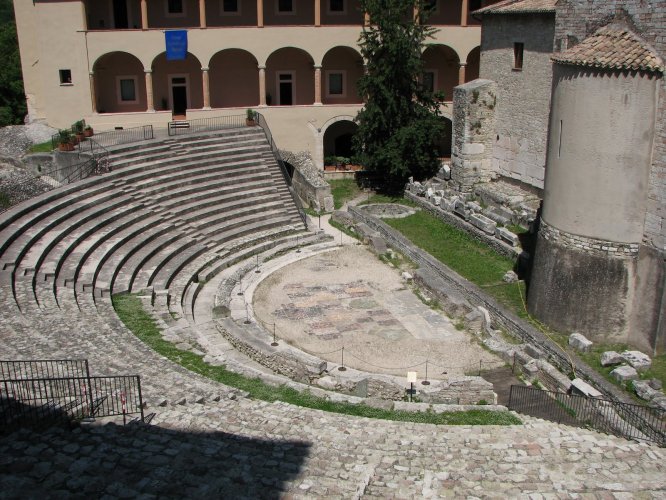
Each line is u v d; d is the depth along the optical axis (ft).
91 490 37.17
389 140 136.46
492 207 118.32
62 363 58.59
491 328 83.76
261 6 139.95
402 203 134.31
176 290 90.63
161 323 77.05
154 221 102.78
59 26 134.00
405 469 44.96
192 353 70.69
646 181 72.64
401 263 107.14
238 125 138.10
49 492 36.52
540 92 114.52
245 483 40.75
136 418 50.39
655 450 49.52
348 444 49.14
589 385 68.54
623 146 72.54
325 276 102.42
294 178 146.20
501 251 105.19
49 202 95.40
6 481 37.78
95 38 135.33
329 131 158.92
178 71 150.30
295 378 72.08
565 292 79.05
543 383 71.87
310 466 44.37
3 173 116.67
